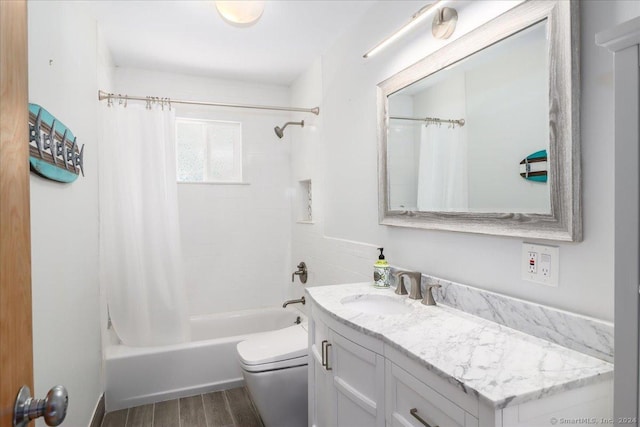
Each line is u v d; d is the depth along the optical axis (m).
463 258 1.47
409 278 1.77
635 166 0.66
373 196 2.09
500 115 1.28
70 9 1.69
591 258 1.01
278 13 2.18
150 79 3.09
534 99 1.15
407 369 1.05
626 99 0.68
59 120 1.48
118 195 2.49
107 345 2.50
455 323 1.29
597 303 1.00
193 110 3.24
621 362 0.68
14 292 0.60
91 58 2.13
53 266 1.37
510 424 0.78
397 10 1.86
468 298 1.40
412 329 1.22
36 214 1.20
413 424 1.04
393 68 1.90
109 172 2.47
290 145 3.56
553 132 1.08
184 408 2.38
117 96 2.43
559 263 1.10
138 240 2.54
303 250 3.21
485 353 1.01
